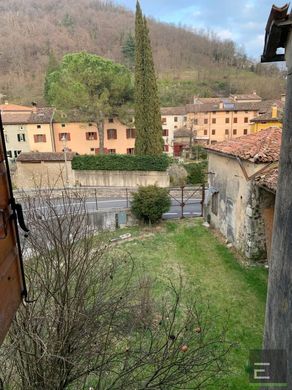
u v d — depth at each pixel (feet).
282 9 9.29
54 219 14.94
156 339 12.84
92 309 12.42
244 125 129.59
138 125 75.77
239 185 32.27
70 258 12.96
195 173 75.05
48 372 11.32
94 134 99.96
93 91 77.20
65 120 93.56
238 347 19.20
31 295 11.98
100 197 63.77
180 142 120.26
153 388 11.00
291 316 10.12
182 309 22.40
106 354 12.02
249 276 28.40
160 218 45.62
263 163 28.22
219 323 21.67
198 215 47.60
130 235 40.45
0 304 6.24
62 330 11.41
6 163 6.93
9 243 6.91
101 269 15.03
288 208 10.88
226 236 36.91
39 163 75.97
